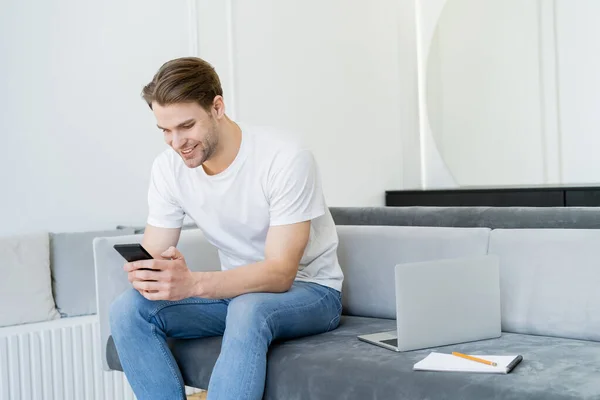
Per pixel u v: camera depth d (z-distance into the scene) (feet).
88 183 12.03
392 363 5.96
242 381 6.23
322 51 15.47
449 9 15.90
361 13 16.17
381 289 7.99
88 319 10.68
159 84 6.54
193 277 6.49
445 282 6.61
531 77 14.66
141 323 6.78
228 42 13.92
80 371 10.37
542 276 6.98
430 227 7.85
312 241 7.34
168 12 13.08
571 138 14.21
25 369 9.84
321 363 6.18
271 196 6.94
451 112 15.97
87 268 11.07
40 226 11.55
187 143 6.68
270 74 14.57
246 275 6.64
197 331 7.14
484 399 5.26
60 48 11.78
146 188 12.69
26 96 11.44
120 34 12.44
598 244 6.68
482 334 6.82
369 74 16.29
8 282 10.39
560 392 5.05
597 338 6.61
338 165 15.71
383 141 16.55
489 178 15.37
